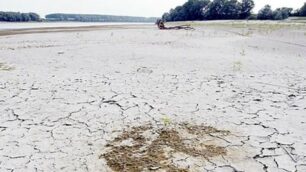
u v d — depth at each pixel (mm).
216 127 4312
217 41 17109
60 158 3416
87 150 3607
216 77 7406
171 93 5988
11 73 7613
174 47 13688
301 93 6078
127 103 5359
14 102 5359
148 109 5055
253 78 7355
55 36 20328
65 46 13711
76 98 5621
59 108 5078
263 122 4520
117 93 5949
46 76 7320
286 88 6457
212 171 3154
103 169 3186
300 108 5176
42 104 5270
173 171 3145
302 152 3580
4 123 4422
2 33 23984
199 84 6703
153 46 13977
